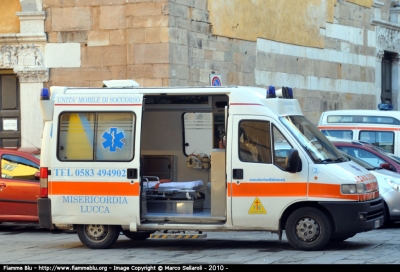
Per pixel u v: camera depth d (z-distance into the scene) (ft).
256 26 75.25
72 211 40.27
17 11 69.10
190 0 66.28
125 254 38.70
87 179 40.09
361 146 54.08
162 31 63.57
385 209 49.21
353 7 93.30
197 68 67.41
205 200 43.16
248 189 38.63
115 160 39.86
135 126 39.86
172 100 44.73
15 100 69.82
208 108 44.37
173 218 39.91
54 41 67.31
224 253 38.47
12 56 68.44
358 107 94.73
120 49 65.36
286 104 40.24
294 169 37.73
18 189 49.24
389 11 102.94
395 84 103.40
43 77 67.72
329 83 88.43
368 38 96.73
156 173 45.60
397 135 59.82
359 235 46.19
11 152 50.34
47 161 40.65
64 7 66.95
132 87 40.70
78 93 40.68
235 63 72.49
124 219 39.73
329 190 37.76
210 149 44.73
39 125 68.18
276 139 38.63
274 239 45.34
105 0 65.72
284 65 80.18
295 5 81.76
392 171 51.83
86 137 40.37
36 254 39.58
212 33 69.15
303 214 38.14
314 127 41.42
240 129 38.99
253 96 39.29
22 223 53.06
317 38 85.97
